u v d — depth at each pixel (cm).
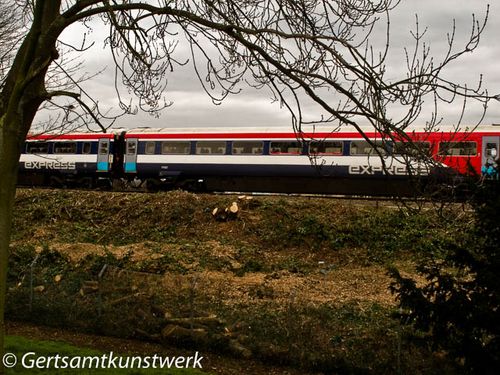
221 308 1059
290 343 864
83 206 2123
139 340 959
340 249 1681
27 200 2227
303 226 1775
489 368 566
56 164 2839
